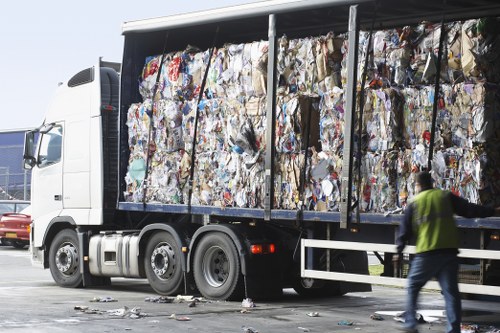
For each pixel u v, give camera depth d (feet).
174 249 43.60
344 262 37.63
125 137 46.21
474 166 31.65
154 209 44.09
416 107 33.50
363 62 35.22
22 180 139.85
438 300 44.55
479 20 32.32
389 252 34.81
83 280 48.03
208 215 42.75
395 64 34.47
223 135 40.86
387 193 34.06
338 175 36.06
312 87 37.52
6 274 58.39
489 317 37.06
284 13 38.22
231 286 40.78
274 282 41.27
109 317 34.76
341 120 35.99
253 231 41.24
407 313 28.04
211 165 41.29
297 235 40.68
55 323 32.76
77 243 48.70
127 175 45.75
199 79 42.57
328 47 36.86
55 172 50.29
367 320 35.55
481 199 31.60
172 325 32.65
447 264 27.48
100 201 47.37
